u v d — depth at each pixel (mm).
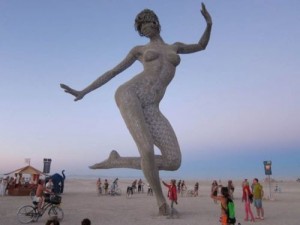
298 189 42750
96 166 12805
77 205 19453
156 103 12438
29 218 12688
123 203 20891
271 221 13117
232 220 8164
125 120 12016
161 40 13117
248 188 13688
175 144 12172
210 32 12953
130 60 13039
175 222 12500
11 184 28078
